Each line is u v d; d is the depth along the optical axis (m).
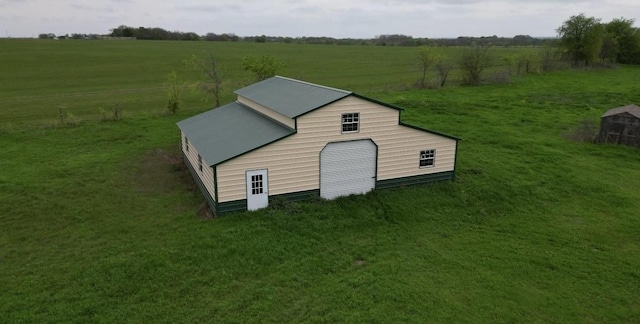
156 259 15.37
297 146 19.61
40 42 126.94
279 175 19.59
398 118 21.30
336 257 16.08
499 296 14.15
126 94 53.06
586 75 68.94
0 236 17.22
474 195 22.11
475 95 49.88
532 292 14.41
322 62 96.00
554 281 15.08
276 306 13.30
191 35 187.50
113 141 30.06
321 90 22.39
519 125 37.00
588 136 32.62
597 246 17.58
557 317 13.25
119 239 16.95
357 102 20.25
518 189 23.00
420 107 42.56
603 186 23.80
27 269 14.94
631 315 13.41
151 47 121.75
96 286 13.98
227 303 13.35
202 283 14.29
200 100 46.25
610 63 84.81
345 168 20.88
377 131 21.05
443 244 17.47
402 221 19.30
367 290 14.10
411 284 14.55
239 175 18.77
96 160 25.81
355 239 17.52
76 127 33.38
